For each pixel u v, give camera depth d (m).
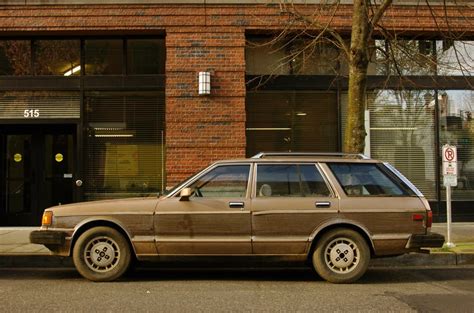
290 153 8.15
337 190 7.78
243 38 12.55
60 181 13.30
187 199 7.68
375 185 7.89
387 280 8.08
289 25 11.55
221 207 7.65
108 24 12.50
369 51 11.25
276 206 7.66
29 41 13.02
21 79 12.81
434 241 7.75
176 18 12.53
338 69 13.06
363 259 7.67
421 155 13.20
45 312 6.06
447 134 13.24
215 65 12.49
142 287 7.49
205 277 8.36
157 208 7.68
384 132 13.18
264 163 7.93
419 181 13.16
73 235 7.72
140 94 12.94
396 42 11.07
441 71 13.20
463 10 12.88
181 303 6.48
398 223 7.71
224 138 12.37
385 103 13.20
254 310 6.14
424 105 13.24
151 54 13.03
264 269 9.11
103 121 12.92
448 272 8.79
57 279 8.16
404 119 13.20
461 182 13.23
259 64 13.12
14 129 13.29
